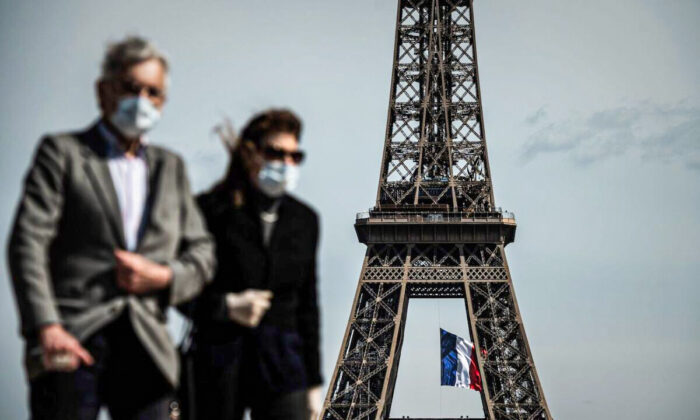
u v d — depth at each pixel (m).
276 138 25.84
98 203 21.45
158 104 22.44
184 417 25.97
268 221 26.83
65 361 19.83
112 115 21.98
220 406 25.84
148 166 22.75
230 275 26.12
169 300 22.17
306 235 27.42
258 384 26.00
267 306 25.69
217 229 26.23
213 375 25.73
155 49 22.39
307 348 27.58
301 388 26.41
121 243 21.69
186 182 23.67
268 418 26.03
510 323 189.75
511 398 184.25
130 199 22.23
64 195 21.27
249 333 26.11
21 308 19.86
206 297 25.53
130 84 21.81
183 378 26.05
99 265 21.41
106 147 22.20
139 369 21.61
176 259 22.83
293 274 26.88
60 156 21.22
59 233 21.38
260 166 25.91
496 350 188.38
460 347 197.88
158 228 22.20
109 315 21.16
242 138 26.17
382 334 194.38
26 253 20.11
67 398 20.52
